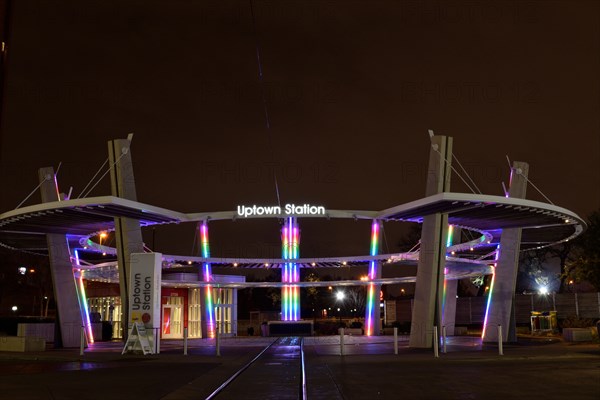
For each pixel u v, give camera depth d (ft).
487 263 115.34
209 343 123.24
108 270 119.24
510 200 82.17
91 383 52.60
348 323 191.83
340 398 42.50
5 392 46.75
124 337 93.20
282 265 157.99
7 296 237.86
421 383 50.78
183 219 101.86
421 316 95.14
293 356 82.64
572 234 111.45
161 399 43.19
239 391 47.01
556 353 81.20
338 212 130.82
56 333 104.83
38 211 85.25
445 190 92.68
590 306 164.55
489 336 110.73
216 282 149.59
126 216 92.73
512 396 42.60
